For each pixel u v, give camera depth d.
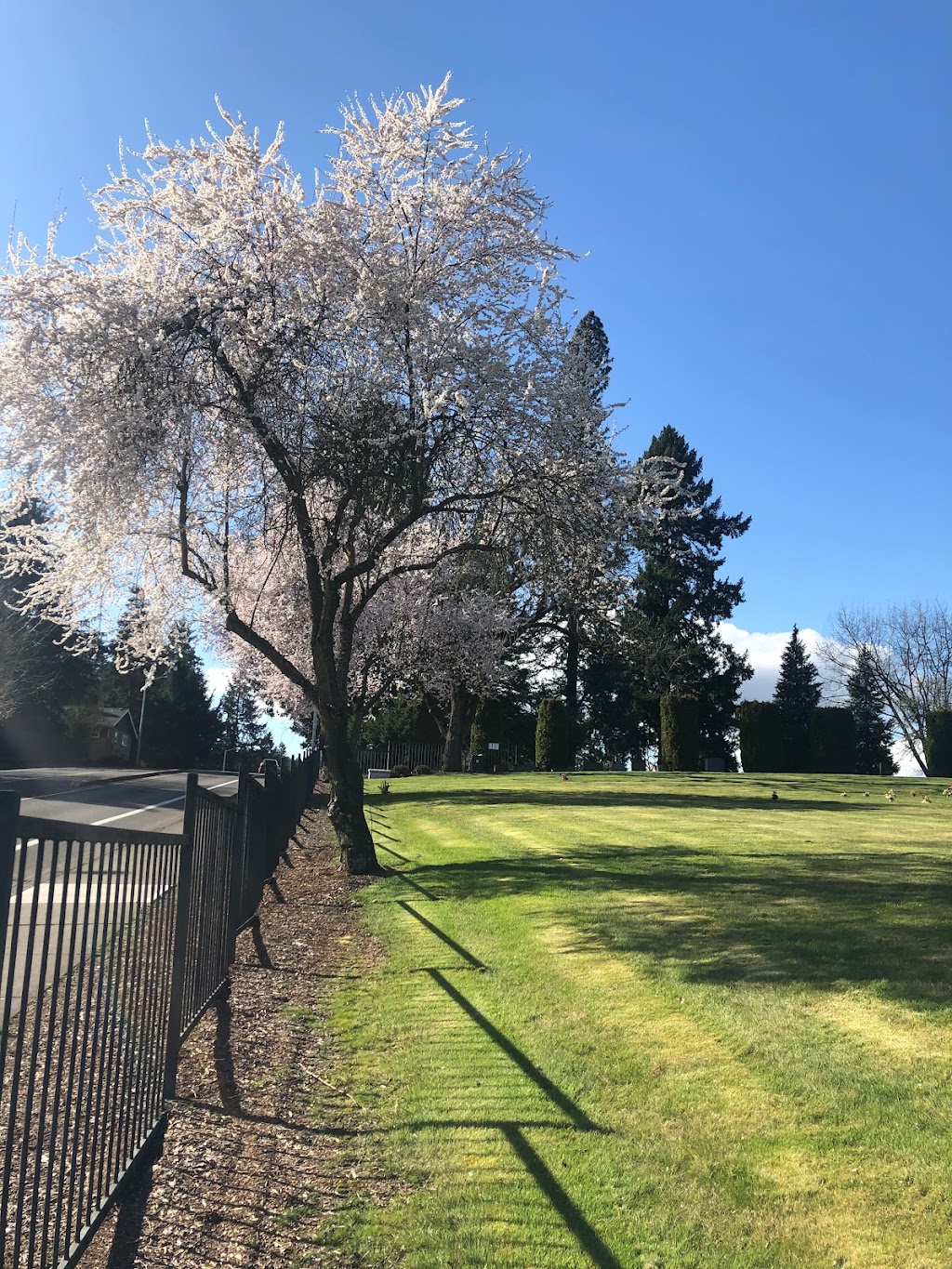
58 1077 3.24
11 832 2.70
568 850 13.40
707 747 50.84
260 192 11.91
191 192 11.84
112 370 10.77
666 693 46.44
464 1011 6.38
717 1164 3.97
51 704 50.09
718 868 10.92
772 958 6.63
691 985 6.23
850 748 39.50
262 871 10.66
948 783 29.53
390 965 7.87
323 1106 5.04
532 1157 4.24
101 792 23.23
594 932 7.94
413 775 36.25
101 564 12.13
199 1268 3.51
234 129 11.73
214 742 74.25
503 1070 5.27
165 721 68.12
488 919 9.04
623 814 18.58
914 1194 3.55
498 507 12.70
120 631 14.69
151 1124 4.62
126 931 4.20
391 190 12.59
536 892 10.00
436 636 25.67
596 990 6.41
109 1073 3.93
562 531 12.40
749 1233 3.49
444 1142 4.47
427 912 9.69
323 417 11.37
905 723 56.88
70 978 3.32
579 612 15.80
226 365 11.17
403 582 22.77
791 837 14.31
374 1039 6.05
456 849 14.31
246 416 11.18
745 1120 4.29
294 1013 6.68
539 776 32.34
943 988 5.63
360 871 12.48
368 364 11.35
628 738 50.81
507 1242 3.60
